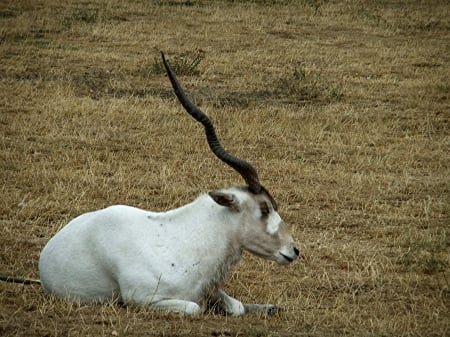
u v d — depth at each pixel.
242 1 79.12
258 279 27.59
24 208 32.50
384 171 39.78
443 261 29.14
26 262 27.66
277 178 37.88
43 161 38.50
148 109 46.69
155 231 23.22
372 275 27.86
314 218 33.56
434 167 40.50
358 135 44.06
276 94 51.62
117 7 74.56
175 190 35.31
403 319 24.09
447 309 25.36
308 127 44.78
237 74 55.78
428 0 84.00
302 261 29.30
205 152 40.97
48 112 45.28
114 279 23.02
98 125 44.03
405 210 34.66
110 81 52.69
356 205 35.22
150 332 20.94
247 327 22.06
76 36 63.94
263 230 23.64
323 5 78.75
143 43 62.75
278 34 67.75
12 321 21.39
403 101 50.81
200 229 23.27
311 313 24.14
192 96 50.22
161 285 22.62
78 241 23.44
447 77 56.22
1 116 44.62
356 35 68.44
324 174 38.38
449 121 47.25
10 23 66.62
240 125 44.34
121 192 35.00
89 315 22.14
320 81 54.50
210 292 23.52
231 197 23.08
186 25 69.12
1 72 53.56
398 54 62.28
